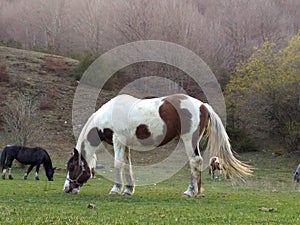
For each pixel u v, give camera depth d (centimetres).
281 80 3747
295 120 3838
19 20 7044
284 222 915
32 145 3525
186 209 1088
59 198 1286
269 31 5584
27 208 1059
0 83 4675
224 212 1053
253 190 1927
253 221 919
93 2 5378
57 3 6662
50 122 4103
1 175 2748
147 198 1298
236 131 3797
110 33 4209
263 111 3853
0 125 3912
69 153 3603
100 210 1048
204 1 6109
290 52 3819
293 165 3356
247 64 4000
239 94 3869
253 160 3512
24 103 3588
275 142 3928
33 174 2895
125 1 4088
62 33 6412
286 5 6556
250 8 5856
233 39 5262
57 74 5056
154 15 3703
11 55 5422
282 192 1842
